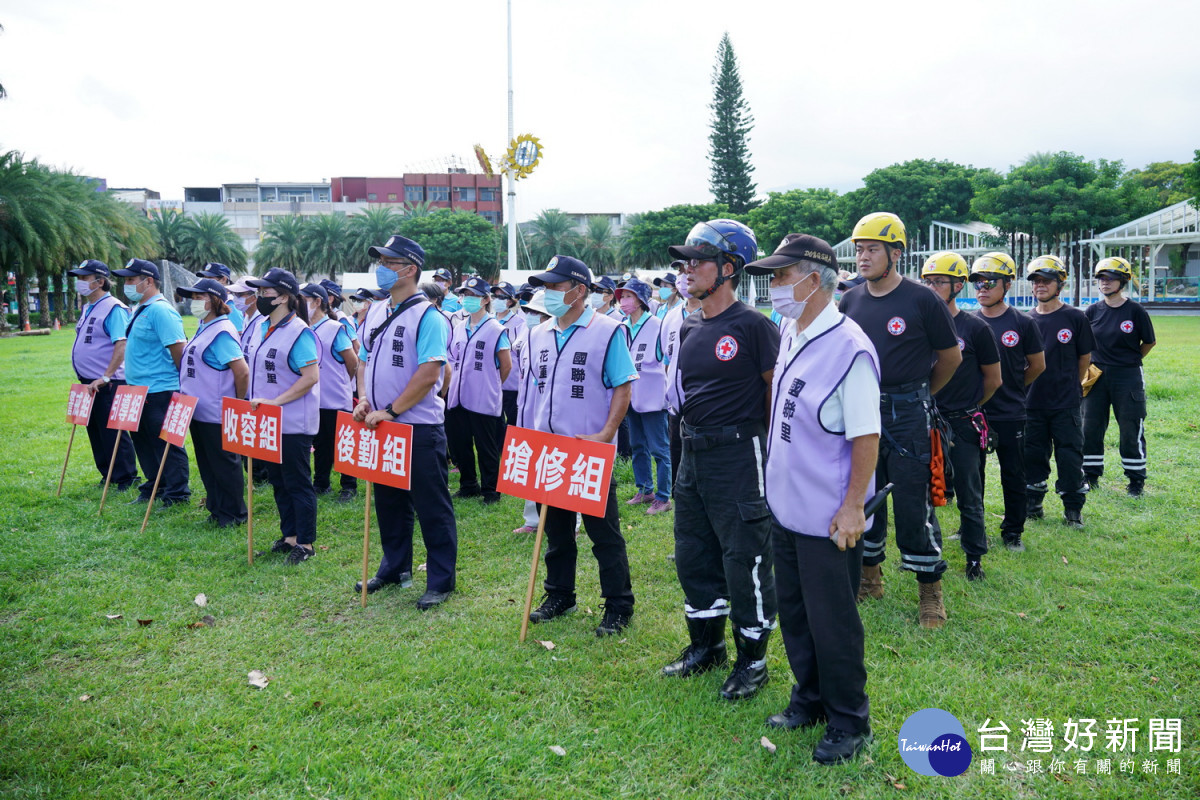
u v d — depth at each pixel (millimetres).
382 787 2740
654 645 3826
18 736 3094
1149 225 30859
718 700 3273
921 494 3898
